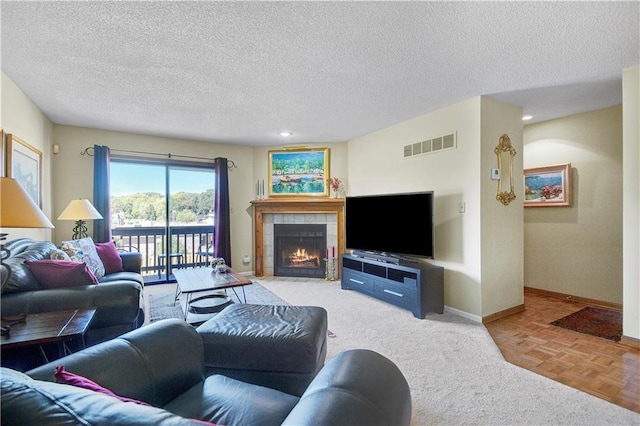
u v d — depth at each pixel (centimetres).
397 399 93
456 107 338
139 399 112
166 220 492
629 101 254
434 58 236
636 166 252
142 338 126
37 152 331
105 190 421
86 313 184
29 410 57
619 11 179
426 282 327
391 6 175
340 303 373
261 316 181
